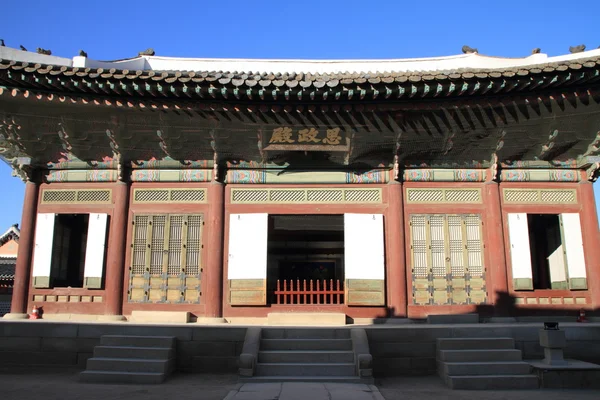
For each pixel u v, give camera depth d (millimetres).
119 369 12891
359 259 17281
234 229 17484
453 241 17594
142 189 17938
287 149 16719
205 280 17203
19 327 14203
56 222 17969
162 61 20578
